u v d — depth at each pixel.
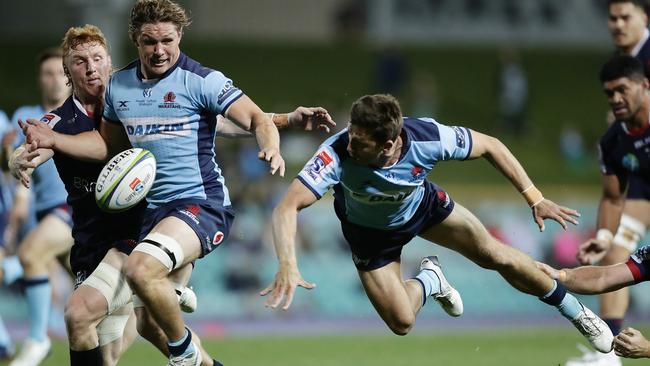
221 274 60.62
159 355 42.00
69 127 24.91
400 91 102.56
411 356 42.44
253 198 62.12
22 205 38.16
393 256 26.55
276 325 57.28
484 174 84.62
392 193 24.34
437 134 24.03
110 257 24.48
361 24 123.06
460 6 124.88
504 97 100.81
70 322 23.56
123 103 23.92
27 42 113.75
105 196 23.45
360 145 22.47
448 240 26.73
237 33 121.75
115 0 59.50
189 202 23.88
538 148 98.56
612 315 30.48
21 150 24.34
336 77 109.94
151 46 23.36
